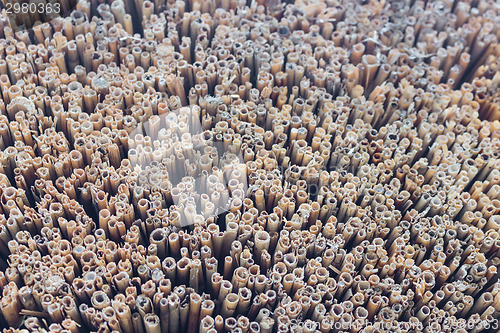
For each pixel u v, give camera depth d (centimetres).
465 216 39
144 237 37
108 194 37
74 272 35
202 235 36
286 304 35
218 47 43
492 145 41
